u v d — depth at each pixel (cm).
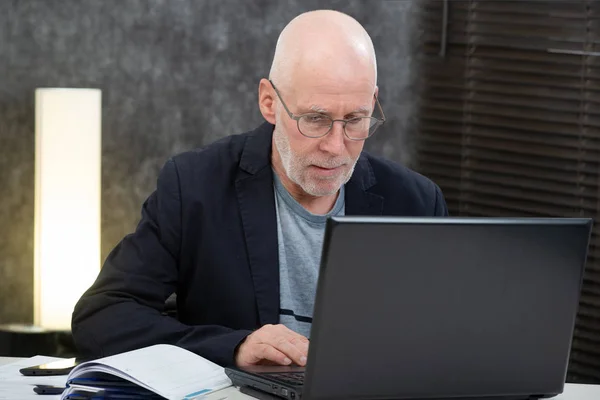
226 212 280
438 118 486
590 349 442
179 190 281
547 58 448
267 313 274
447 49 481
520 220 197
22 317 500
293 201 280
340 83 249
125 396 209
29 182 495
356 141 256
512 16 459
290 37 257
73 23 491
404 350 192
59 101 453
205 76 491
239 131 492
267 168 282
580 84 437
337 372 189
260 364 230
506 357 202
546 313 203
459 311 195
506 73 462
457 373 198
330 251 182
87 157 457
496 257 196
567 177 444
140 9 489
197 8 489
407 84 489
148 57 491
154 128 494
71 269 457
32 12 491
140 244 279
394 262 188
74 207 456
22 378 233
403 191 295
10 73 493
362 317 188
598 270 437
